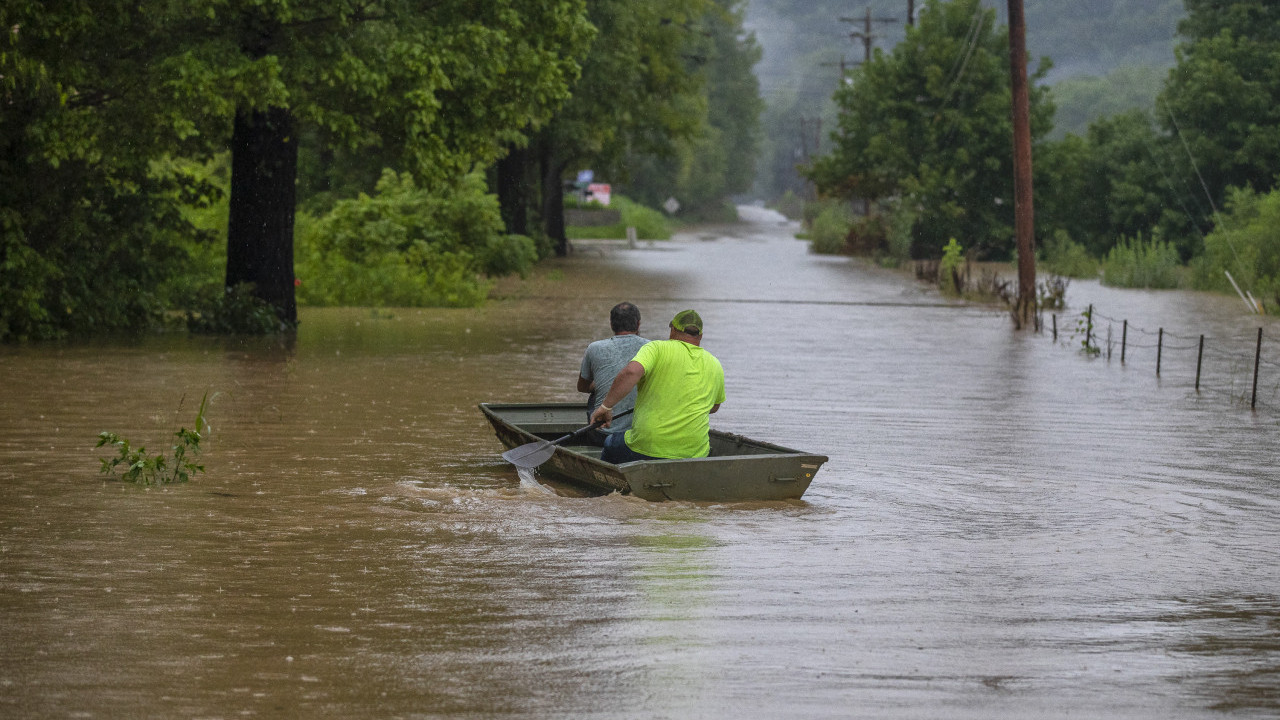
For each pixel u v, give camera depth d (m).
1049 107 128.00
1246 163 113.56
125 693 12.45
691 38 124.38
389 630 14.49
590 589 16.20
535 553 17.92
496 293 77.81
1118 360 46.09
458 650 13.83
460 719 11.89
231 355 42.91
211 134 51.56
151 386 34.91
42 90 44.75
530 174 134.12
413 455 25.56
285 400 32.84
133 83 44.97
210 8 43.59
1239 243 87.56
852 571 17.30
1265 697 12.77
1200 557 18.39
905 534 19.56
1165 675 13.38
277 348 45.44
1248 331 58.88
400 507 20.75
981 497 22.47
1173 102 117.62
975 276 103.75
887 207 138.00
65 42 43.50
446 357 43.56
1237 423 31.62
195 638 14.14
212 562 17.30
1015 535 19.64
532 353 45.12
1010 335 55.44
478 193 83.94
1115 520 20.78
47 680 12.78
